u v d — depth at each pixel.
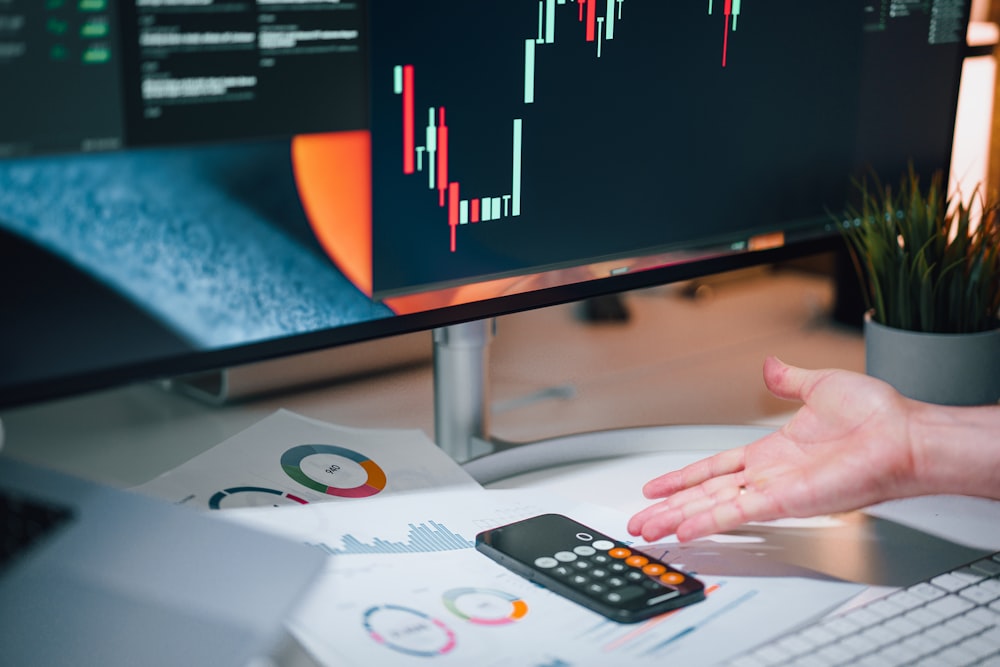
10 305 0.52
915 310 0.77
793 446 0.65
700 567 0.59
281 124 0.58
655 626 0.51
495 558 0.58
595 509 0.66
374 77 0.60
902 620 0.51
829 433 0.63
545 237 0.70
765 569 0.58
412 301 0.65
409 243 0.64
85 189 0.53
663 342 1.04
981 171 1.00
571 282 0.72
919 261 0.75
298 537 0.60
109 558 0.56
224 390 0.85
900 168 0.89
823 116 0.82
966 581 0.56
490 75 0.65
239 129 0.57
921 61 0.87
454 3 0.62
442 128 0.64
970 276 0.77
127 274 0.55
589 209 0.72
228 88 0.56
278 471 0.68
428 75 0.62
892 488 0.60
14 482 0.63
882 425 0.60
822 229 0.85
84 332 0.54
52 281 0.53
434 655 0.48
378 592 0.54
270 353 0.60
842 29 0.81
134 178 0.54
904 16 0.84
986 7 0.96
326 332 0.62
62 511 0.60
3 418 0.82
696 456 0.75
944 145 0.92
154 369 0.57
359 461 0.70
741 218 0.80
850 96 0.83
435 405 0.78
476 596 0.54
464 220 0.66
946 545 0.62
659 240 0.76
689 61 0.73
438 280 0.66
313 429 0.74
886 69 0.85
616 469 0.73
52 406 0.85
